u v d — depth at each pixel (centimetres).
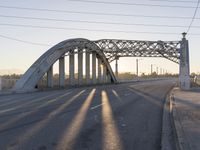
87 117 1670
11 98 2997
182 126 1316
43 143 1012
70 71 6153
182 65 6322
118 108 2200
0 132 1193
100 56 7844
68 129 1284
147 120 1617
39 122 1459
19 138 1085
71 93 3872
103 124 1443
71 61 6181
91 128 1323
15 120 1511
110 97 3278
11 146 963
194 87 5781
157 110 2138
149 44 8281
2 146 962
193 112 1850
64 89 5075
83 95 3503
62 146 975
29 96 3288
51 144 999
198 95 3538
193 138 1060
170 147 1002
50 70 5219
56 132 1210
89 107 2198
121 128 1345
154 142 1068
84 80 7525
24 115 1706
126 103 2623
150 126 1416
